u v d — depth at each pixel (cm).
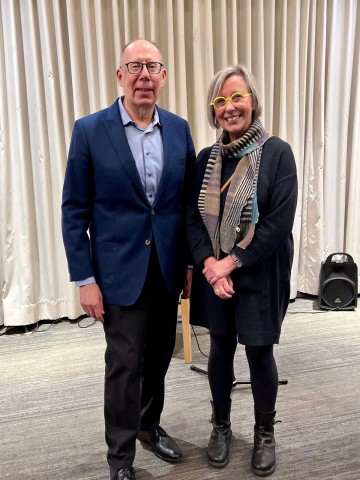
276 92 341
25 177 304
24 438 192
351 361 254
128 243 148
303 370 244
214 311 158
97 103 308
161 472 167
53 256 321
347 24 334
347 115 347
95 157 144
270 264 149
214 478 163
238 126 148
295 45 324
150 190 149
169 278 155
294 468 167
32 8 289
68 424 201
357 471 165
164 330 165
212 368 168
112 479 153
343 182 355
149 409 175
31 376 249
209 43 312
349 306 337
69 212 148
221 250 151
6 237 310
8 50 291
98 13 293
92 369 255
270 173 144
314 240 355
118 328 150
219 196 151
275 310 151
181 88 315
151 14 302
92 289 148
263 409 164
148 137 150
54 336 306
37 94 298
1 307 318
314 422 195
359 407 206
